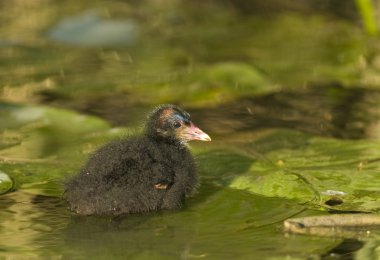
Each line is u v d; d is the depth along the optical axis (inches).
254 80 753.6
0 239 438.3
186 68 799.7
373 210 475.8
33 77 775.7
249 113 681.6
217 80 751.7
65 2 1041.5
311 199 493.7
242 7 1040.2
